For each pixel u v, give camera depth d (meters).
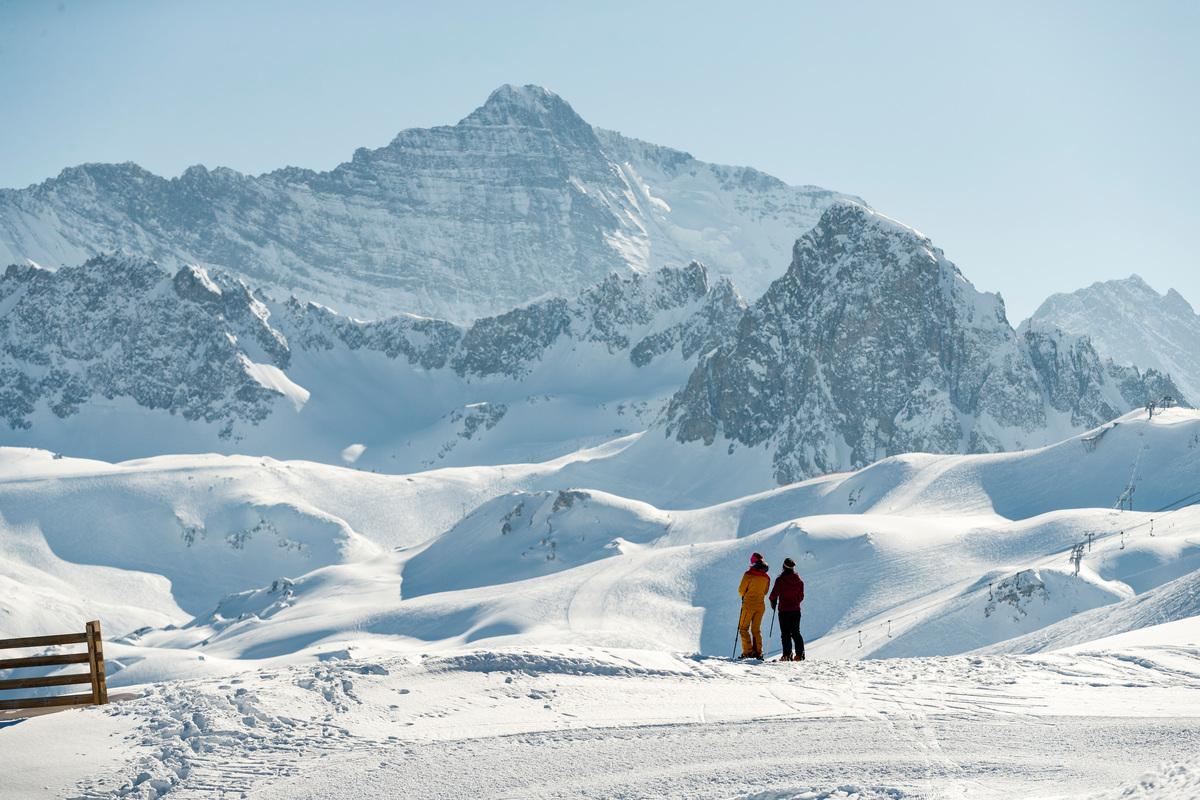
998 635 127.25
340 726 18.80
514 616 176.50
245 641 195.00
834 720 19.23
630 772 16.11
